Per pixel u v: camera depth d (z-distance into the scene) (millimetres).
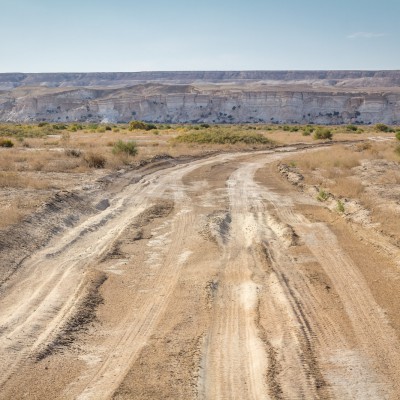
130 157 35719
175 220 19656
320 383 8328
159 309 11367
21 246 14992
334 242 16453
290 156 44062
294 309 11148
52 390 8148
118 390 8078
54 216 18531
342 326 10406
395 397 7977
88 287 12398
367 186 26391
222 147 49844
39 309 11125
